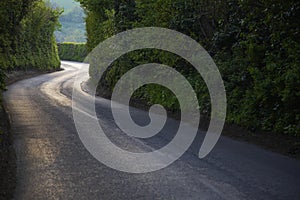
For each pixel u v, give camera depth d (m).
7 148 8.27
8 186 5.75
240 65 11.28
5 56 31.58
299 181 6.04
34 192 5.58
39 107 15.81
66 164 7.14
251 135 9.22
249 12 11.52
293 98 8.42
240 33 12.20
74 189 5.74
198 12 14.09
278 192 5.55
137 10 19.28
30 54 41.72
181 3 14.69
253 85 10.48
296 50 8.99
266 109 9.49
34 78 36.12
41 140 9.30
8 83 29.09
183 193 5.56
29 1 31.61
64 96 21.11
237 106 10.54
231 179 6.16
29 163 7.19
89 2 27.75
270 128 9.00
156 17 16.73
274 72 9.62
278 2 9.92
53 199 5.32
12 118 12.73
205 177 6.30
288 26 9.76
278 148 8.11
